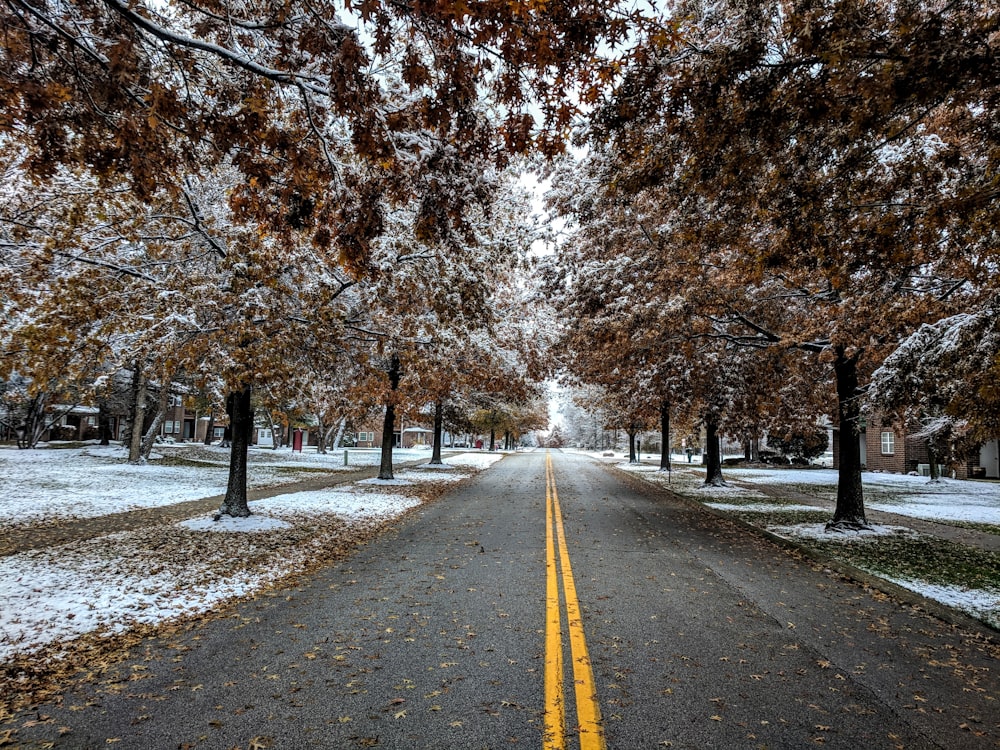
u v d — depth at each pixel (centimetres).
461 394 2708
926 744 364
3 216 839
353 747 352
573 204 1188
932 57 416
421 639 535
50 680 449
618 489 2122
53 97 438
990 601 696
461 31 419
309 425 4509
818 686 448
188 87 522
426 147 556
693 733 371
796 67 484
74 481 1778
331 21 441
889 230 597
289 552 923
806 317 1186
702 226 717
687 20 570
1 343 877
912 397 866
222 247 1000
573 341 1578
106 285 924
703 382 1600
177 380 2503
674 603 660
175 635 551
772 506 1620
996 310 640
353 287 1142
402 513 1400
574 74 460
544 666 473
